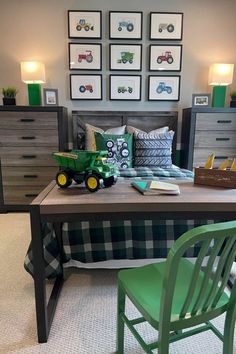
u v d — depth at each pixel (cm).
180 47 346
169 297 83
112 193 131
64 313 153
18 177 322
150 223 180
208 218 120
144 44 344
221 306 98
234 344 131
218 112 322
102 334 138
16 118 308
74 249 179
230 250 86
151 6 335
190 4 337
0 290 175
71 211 116
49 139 314
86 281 185
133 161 306
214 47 350
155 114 349
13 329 142
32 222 117
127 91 354
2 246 238
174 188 131
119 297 119
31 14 331
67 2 329
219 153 331
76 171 142
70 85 348
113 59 345
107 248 179
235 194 130
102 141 293
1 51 338
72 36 336
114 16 333
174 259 77
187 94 360
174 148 355
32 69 320
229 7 340
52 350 128
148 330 141
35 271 125
